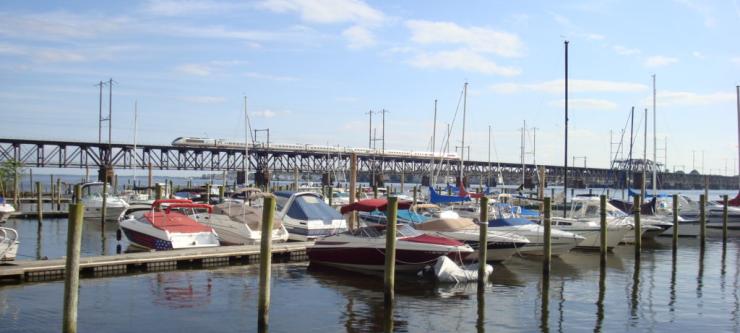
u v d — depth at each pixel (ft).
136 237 91.35
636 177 245.65
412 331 52.90
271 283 71.26
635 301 65.31
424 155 425.28
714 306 63.41
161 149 327.26
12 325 51.37
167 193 176.86
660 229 116.06
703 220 108.06
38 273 67.36
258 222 95.55
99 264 72.69
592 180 416.05
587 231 103.50
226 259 82.58
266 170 313.73
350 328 53.16
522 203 184.75
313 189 217.36
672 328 55.06
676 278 78.89
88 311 56.80
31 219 147.33
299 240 99.30
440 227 89.20
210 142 339.77
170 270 77.20
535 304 63.26
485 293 67.77
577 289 71.05
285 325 53.78
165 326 52.60
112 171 226.58
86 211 141.49
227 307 59.21
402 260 76.13
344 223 103.50
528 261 91.40
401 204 82.48
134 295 63.16
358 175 404.36
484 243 69.26
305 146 373.20
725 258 97.81
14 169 205.46
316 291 67.31
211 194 172.86
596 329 54.39
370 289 68.69
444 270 71.97
